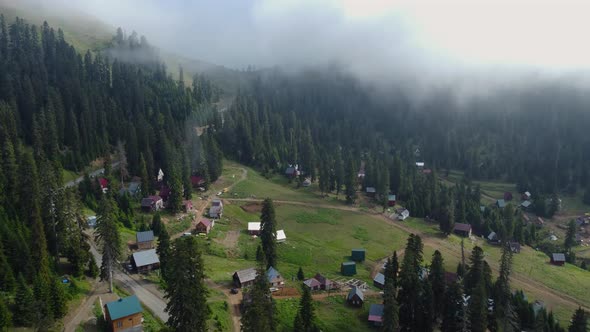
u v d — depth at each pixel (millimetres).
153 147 159875
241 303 80125
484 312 73062
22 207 83750
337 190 171125
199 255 58000
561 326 92812
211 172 163250
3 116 131625
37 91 160125
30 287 68250
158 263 88375
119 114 174625
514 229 155750
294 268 104438
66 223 80500
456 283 76750
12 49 191625
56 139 141000
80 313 66875
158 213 116375
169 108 199250
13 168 94688
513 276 121625
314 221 142375
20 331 58344
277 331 69125
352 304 87312
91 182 122938
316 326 71250
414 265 89875
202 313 56312
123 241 101750
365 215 154750
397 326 70625
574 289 116250
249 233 123938
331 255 116000
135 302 64875
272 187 171750
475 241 148375
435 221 159125
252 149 198750
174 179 127750
